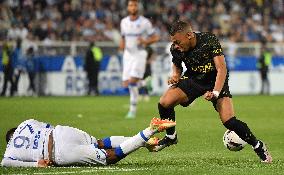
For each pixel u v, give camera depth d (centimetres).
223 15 8756
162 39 8038
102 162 2077
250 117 4347
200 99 6319
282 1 9306
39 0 7819
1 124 3788
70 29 7588
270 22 8981
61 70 7025
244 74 7712
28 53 6819
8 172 1958
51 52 7006
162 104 2272
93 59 6912
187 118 4206
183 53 2234
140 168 2069
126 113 4619
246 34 8594
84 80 7112
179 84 2269
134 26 4316
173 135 2295
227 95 2211
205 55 2208
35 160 2044
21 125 2092
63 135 2048
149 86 6234
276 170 2028
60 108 5000
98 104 5503
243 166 2127
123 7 8288
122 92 7262
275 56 7881
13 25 7206
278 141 3006
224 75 2155
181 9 8600
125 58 4319
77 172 1955
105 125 3728
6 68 6700
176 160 2334
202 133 3291
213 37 2214
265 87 7725
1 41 6925
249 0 9131
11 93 6800
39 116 4294
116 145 2178
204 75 2234
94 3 8119
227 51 7675
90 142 2114
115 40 7781
